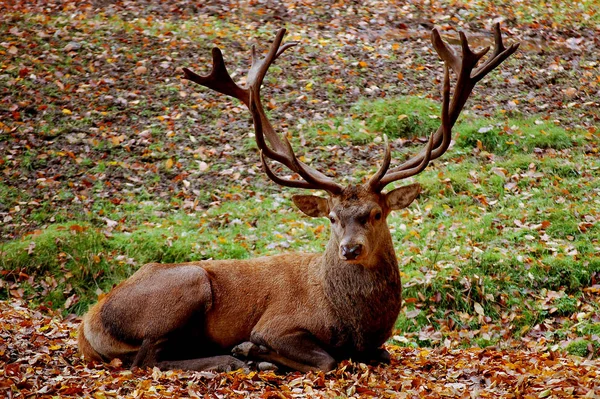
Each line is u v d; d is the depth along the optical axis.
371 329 8.69
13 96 18.33
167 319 8.84
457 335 11.59
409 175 8.79
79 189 15.88
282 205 15.48
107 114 18.12
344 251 8.09
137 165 16.56
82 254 13.61
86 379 8.02
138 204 15.49
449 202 15.29
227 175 16.38
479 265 12.91
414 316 12.05
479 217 14.61
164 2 23.55
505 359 9.10
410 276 12.76
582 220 14.31
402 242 13.98
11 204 15.38
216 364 8.59
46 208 15.28
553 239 13.78
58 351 9.36
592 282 12.53
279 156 9.09
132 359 8.97
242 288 9.14
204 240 14.19
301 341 8.69
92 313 9.12
